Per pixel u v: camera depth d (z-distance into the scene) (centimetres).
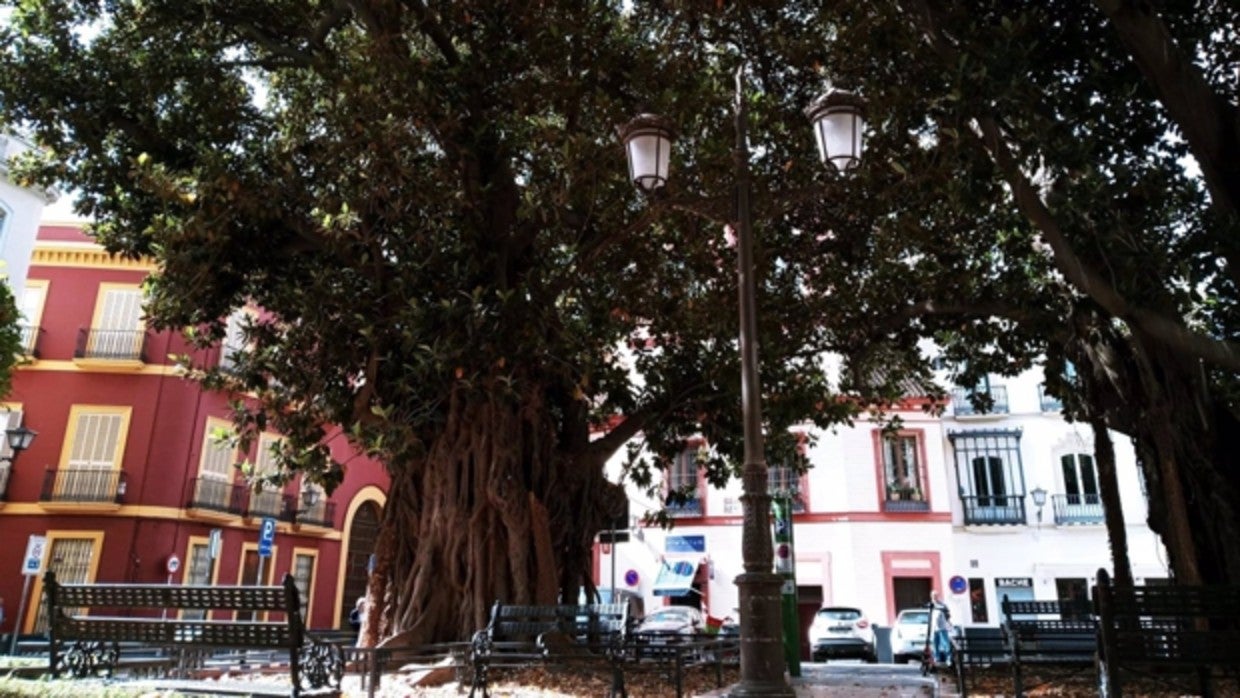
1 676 646
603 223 1230
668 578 2917
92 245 2672
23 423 2270
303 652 629
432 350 1019
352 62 1164
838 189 1205
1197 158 893
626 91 1164
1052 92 930
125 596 655
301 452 1119
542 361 1213
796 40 1124
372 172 1084
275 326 1290
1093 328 1145
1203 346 811
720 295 1415
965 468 2953
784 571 1320
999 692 921
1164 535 1076
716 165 1077
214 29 1353
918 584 2831
